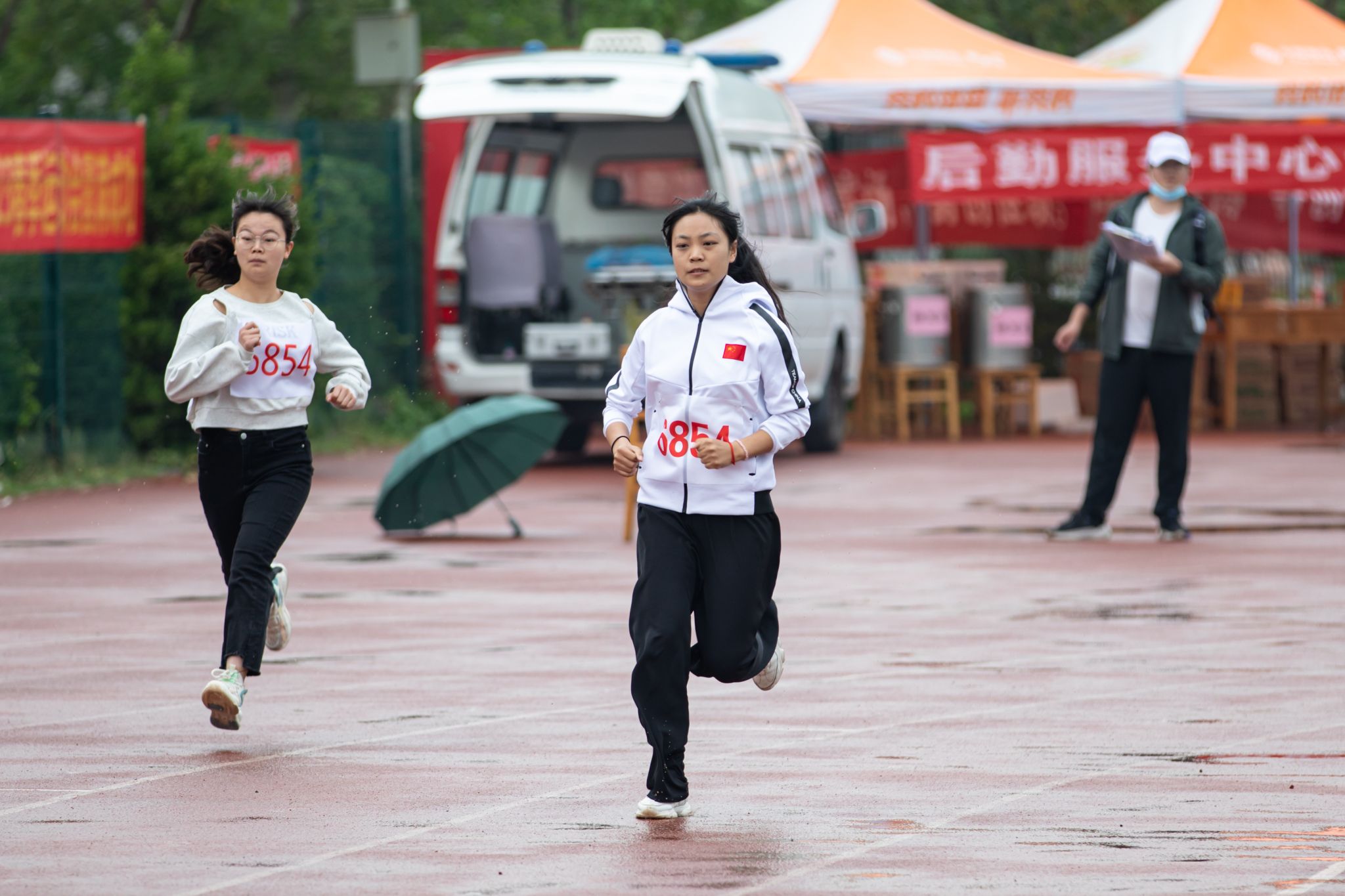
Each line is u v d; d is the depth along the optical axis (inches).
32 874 619.2
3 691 931.3
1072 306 3053.6
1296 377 2822.3
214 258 864.3
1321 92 2701.8
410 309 2578.7
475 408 1519.4
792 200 2193.7
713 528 695.7
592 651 1031.6
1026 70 2669.8
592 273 2054.6
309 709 885.2
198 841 659.4
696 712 872.3
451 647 1046.4
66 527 1622.8
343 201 2445.9
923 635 1072.8
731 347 697.0
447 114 1983.3
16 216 1827.0
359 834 667.4
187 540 1540.4
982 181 2623.0
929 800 709.3
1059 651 1019.3
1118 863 621.0
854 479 2023.9
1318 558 1378.0
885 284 2615.7
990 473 2082.9
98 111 3560.5
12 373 1940.2
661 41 2130.9
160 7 3661.4
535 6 4003.4
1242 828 664.4
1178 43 2775.6
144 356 2065.7
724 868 620.1
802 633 1080.8
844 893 590.9
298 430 856.9
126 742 819.4
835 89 2583.7
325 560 1403.8
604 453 2405.3
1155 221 1443.2
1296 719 847.1
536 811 698.8
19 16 3646.7
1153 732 821.9
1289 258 3213.6
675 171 2181.3
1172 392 1455.5
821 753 788.0
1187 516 1652.3
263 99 3786.9
